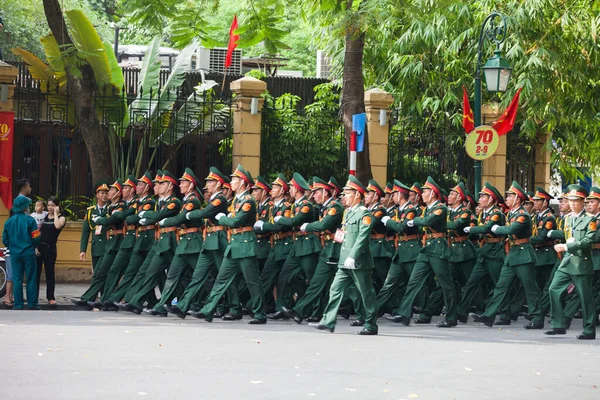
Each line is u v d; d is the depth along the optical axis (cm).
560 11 2653
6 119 2370
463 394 1074
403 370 1231
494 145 2261
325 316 1683
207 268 1814
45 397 966
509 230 1908
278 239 1939
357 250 1605
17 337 1423
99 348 1326
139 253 1953
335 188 2044
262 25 2409
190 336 1513
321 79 3133
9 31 4109
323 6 2269
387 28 2816
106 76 2494
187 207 1809
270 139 2606
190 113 2556
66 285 2466
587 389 1147
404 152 2727
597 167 3253
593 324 1728
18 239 1969
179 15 2353
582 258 1731
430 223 1848
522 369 1283
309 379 1130
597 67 2723
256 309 1795
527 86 2559
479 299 2116
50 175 2494
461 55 2848
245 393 1024
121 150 2528
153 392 1009
